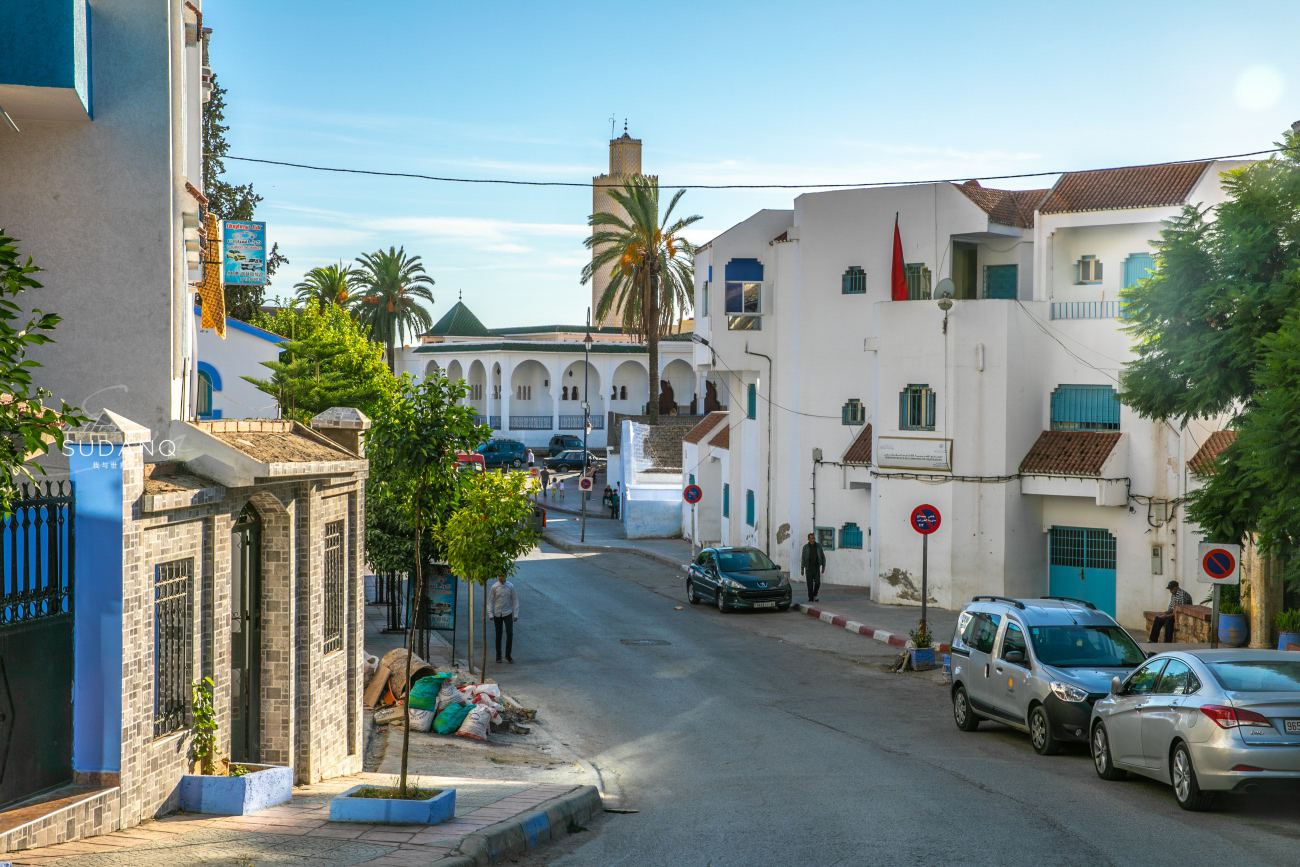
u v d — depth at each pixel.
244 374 39.28
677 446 54.25
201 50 20.45
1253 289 17.91
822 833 11.02
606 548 48.00
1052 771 14.48
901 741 17.19
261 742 12.61
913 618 30.17
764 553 35.66
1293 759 11.17
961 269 34.94
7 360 7.65
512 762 15.73
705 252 40.91
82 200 12.65
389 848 9.43
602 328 90.25
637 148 105.81
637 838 11.09
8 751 8.84
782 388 38.62
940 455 31.14
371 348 36.59
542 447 87.06
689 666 24.31
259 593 12.66
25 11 11.45
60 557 9.26
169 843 9.13
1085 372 30.53
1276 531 16.55
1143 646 24.42
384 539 23.75
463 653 25.27
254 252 25.08
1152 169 31.34
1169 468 29.06
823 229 36.50
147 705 9.82
